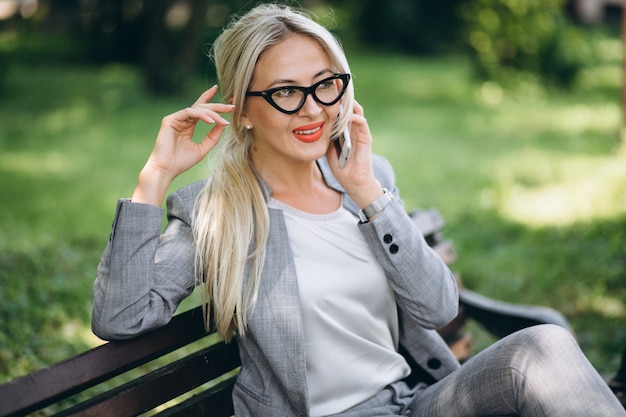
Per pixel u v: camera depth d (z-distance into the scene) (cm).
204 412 229
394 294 241
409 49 2534
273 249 227
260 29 223
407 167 969
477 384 221
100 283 210
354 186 235
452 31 2512
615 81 1712
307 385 221
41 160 1002
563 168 920
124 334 206
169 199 233
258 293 221
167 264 218
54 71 1931
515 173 913
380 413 232
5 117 1309
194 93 1609
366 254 235
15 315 421
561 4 1719
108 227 680
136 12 2078
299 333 218
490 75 1625
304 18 228
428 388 240
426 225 311
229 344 237
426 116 1398
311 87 223
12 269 514
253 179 231
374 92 1692
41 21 2836
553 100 1523
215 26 1822
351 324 233
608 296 520
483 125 1291
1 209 738
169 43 1655
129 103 1480
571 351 213
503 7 1590
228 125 234
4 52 2231
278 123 225
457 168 957
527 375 211
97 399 205
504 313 326
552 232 657
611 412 204
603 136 1128
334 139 238
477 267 588
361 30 2575
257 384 228
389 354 239
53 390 188
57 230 661
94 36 2116
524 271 575
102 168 965
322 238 233
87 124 1274
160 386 217
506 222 704
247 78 225
